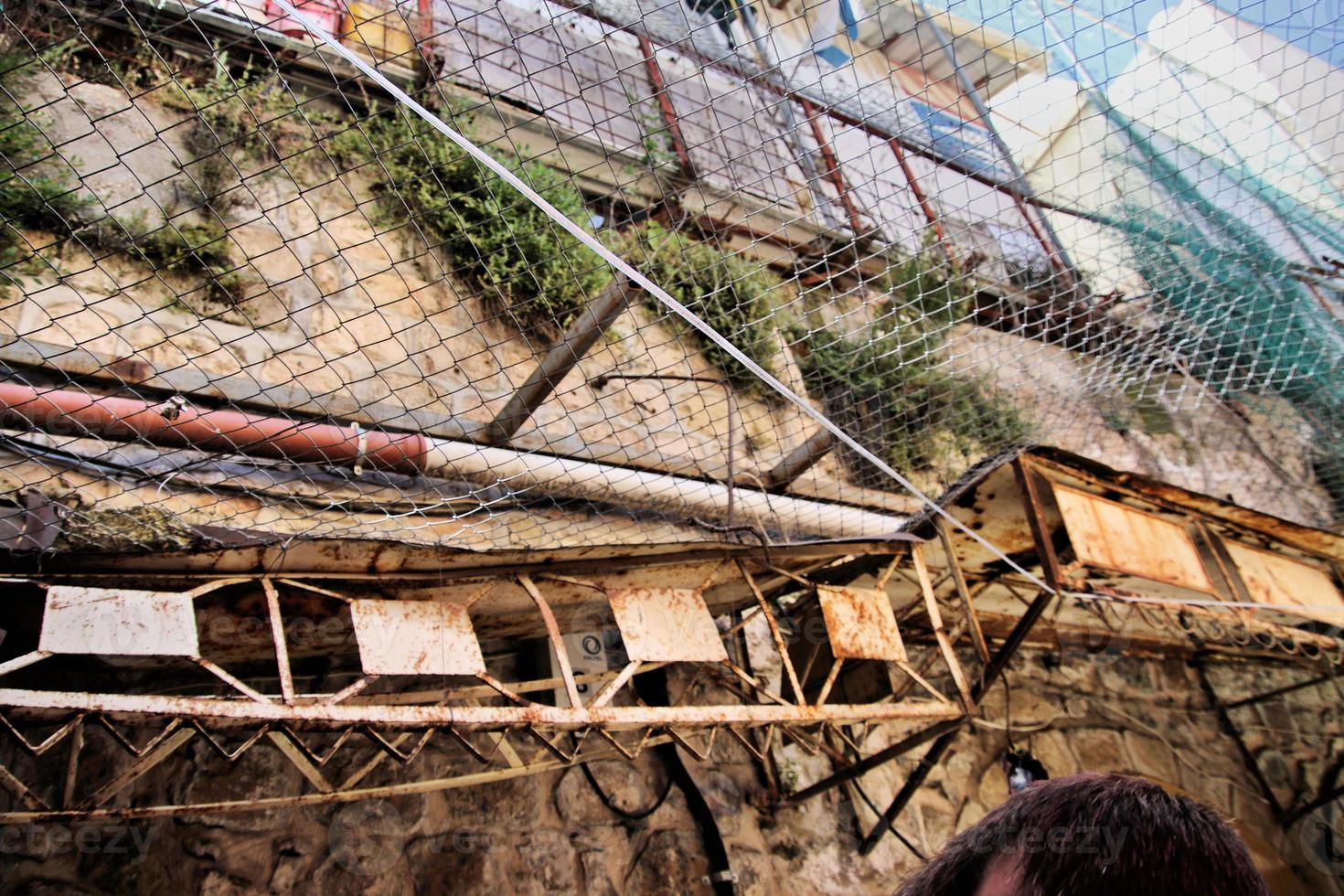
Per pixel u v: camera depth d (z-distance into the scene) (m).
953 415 5.73
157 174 4.84
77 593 2.75
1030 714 6.20
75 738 3.04
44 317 4.08
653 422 5.52
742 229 5.27
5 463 3.35
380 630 3.16
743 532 4.43
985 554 5.05
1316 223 4.91
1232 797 6.64
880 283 5.89
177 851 3.49
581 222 5.29
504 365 5.34
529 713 3.14
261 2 5.29
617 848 4.32
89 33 4.60
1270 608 4.79
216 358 4.49
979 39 3.70
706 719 3.46
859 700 4.94
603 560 3.80
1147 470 6.87
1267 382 5.74
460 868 3.94
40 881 3.22
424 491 4.05
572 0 3.40
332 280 5.14
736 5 3.72
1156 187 4.41
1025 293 4.99
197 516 3.60
